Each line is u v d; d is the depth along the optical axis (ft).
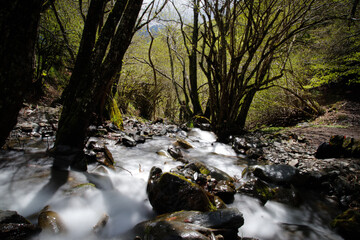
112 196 9.91
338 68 36.32
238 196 11.37
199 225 7.29
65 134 11.44
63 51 28.32
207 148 21.93
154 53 49.08
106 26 11.19
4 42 3.83
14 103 4.37
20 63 4.19
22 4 3.84
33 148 13.38
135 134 22.25
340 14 26.40
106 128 21.06
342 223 9.16
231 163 17.28
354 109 36.40
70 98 12.21
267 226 9.46
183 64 42.91
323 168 15.28
